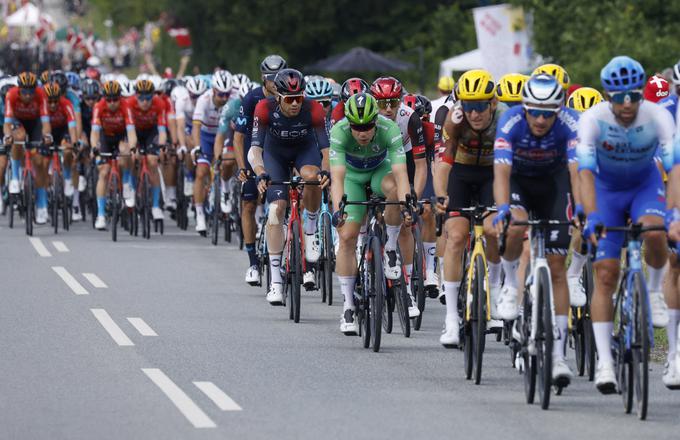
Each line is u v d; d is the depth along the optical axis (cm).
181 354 2406
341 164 2467
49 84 4494
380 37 12419
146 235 4497
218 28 12438
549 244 2056
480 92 2167
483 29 6438
